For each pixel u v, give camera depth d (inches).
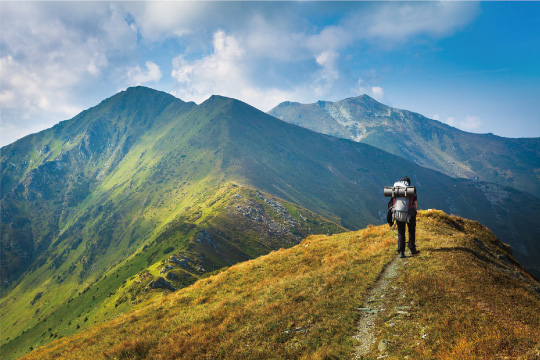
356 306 427.8
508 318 336.8
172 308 753.6
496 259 621.9
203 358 402.0
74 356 579.8
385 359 302.8
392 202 573.3
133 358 461.1
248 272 853.8
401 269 511.2
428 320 346.3
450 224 898.7
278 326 424.8
